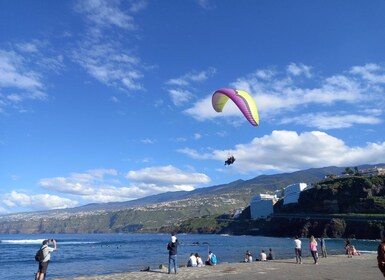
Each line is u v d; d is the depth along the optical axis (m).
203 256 75.94
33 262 77.50
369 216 164.62
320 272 25.17
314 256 32.25
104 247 135.75
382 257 10.77
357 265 30.41
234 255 78.75
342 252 65.19
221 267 29.81
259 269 27.91
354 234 164.25
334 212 194.75
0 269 63.12
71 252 105.69
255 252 87.75
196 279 22.06
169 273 25.27
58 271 54.22
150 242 180.12
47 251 19.59
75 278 23.44
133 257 83.56
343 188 196.50
